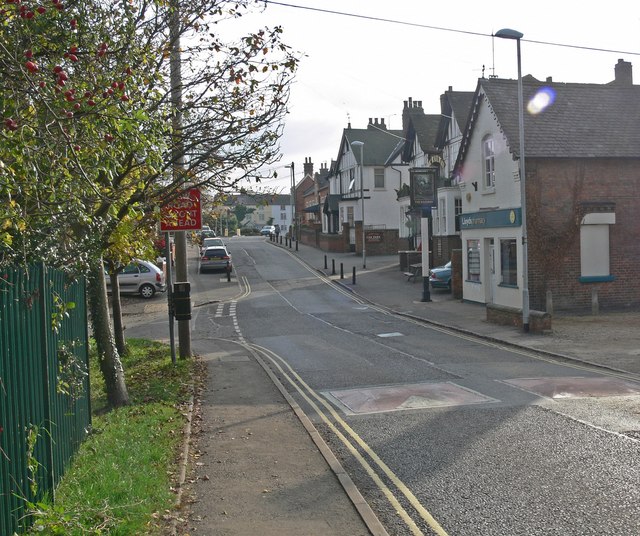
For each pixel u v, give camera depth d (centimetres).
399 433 890
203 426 945
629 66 3117
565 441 822
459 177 2875
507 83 2612
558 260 2367
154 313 2809
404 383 1245
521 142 1922
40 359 590
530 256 2345
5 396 477
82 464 713
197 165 1054
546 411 984
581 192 2378
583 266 2395
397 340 1884
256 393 1178
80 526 507
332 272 4109
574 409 993
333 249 5612
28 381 545
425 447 820
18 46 586
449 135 3803
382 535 559
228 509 624
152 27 1016
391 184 5769
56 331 645
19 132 513
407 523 590
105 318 1039
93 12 764
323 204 7344
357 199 5728
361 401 1102
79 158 611
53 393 638
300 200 10375
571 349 1603
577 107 2558
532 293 2359
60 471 657
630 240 2430
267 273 4381
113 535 532
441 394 1131
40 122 577
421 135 4338
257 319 2533
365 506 624
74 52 601
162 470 709
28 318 554
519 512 603
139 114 618
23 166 514
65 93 532
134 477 668
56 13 631
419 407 1041
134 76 762
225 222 10000
